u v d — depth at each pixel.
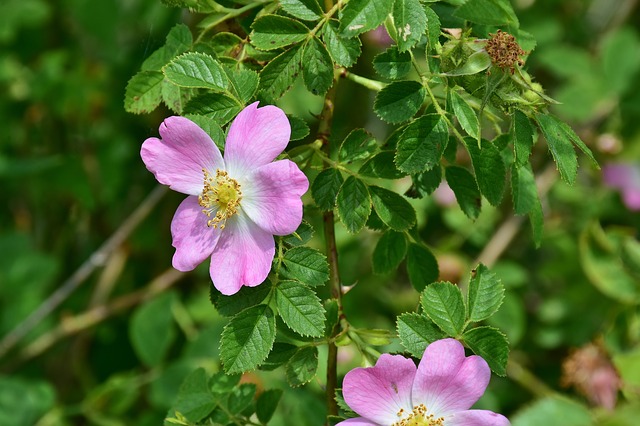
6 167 0.92
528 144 0.52
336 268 0.55
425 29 0.52
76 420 0.89
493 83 0.52
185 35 0.56
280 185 0.52
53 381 0.93
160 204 0.94
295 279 0.52
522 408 0.80
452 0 0.56
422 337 0.53
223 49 0.56
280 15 0.55
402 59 0.53
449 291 0.53
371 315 0.85
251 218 0.52
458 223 0.87
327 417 0.54
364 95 0.82
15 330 0.87
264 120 0.52
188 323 0.82
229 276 0.53
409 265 0.57
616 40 0.94
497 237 0.89
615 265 0.84
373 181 0.63
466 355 0.53
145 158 0.53
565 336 0.88
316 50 0.54
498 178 0.53
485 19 0.55
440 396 0.52
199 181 0.53
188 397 0.57
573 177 0.52
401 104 0.53
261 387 0.72
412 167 0.52
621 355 0.79
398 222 0.54
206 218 0.53
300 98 0.80
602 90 0.94
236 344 0.52
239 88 0.53
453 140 0.56
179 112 0.56
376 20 0.52
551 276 0.90
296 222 0.52
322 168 0.55
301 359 0.54
